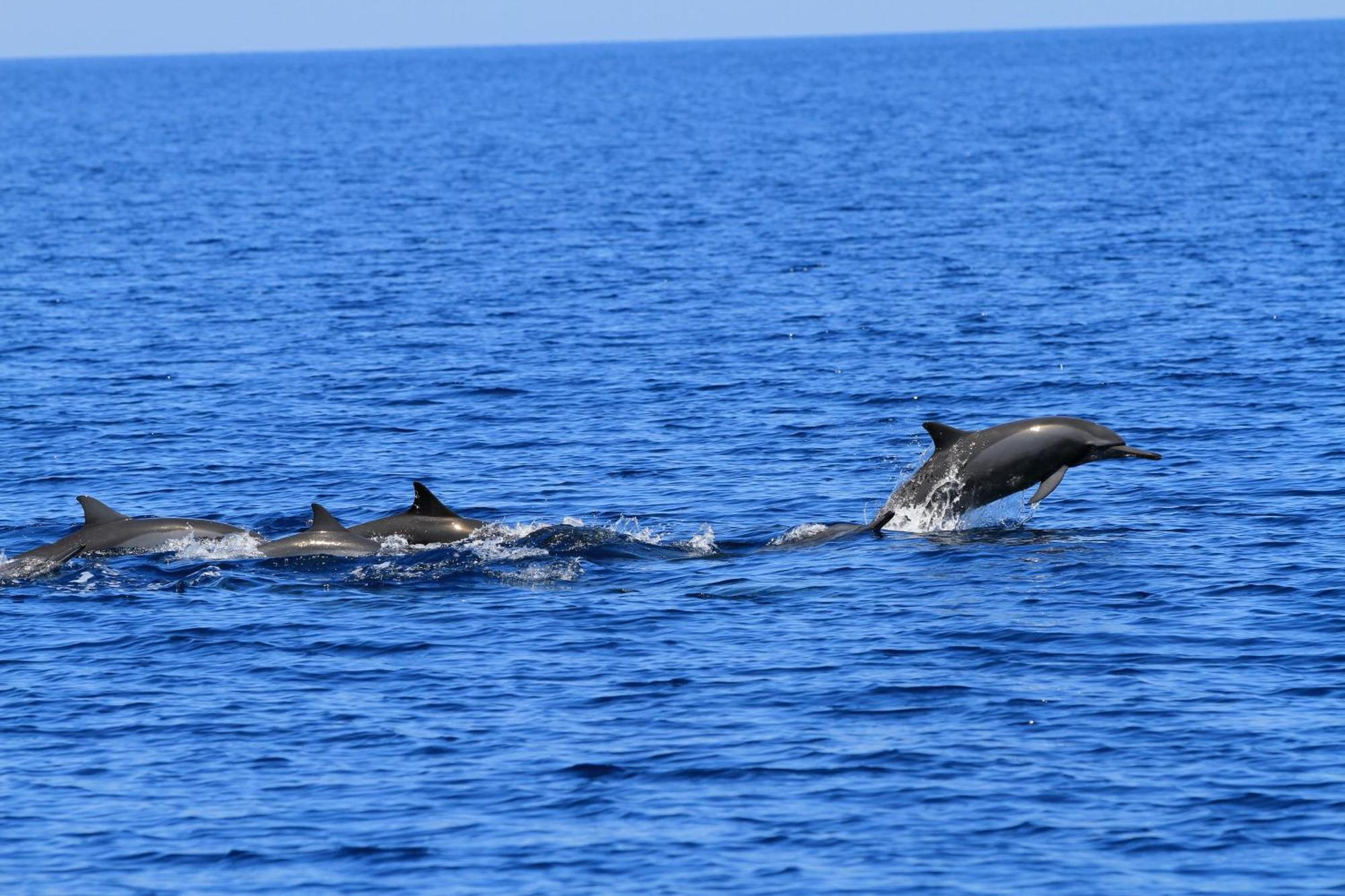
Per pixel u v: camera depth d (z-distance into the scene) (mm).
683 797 61094
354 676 74312
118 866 56656
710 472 114000
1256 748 63719
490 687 72500
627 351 161375
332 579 89438
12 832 59281
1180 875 54469
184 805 61188
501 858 56750
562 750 65375
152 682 73938
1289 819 57938
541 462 117438
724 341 166000
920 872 55125
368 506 106750
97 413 135250
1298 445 116312
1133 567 88875
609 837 58125
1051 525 99188
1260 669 72188
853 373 148000
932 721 67438
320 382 147750
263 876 55875
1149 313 175000
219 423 131250
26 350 165500
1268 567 87562
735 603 84438
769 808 60031
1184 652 74750
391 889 54844
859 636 78500
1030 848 56531
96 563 92938
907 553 93562
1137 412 129500
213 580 89312
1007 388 140125
